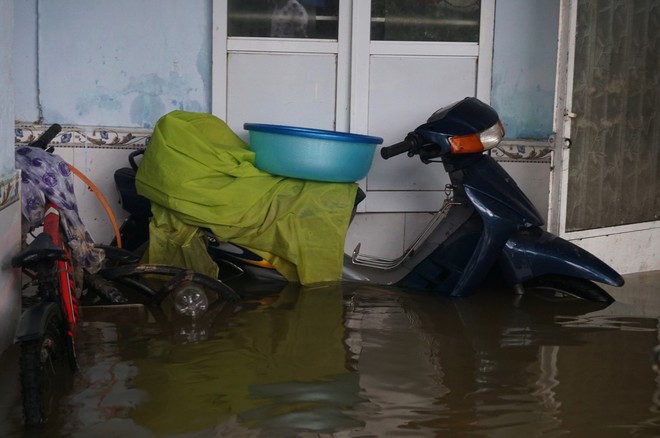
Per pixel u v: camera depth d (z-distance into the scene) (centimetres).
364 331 377
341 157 443
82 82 506
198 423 267
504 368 329
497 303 433
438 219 458
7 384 303
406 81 531
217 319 392
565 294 456
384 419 274
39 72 501
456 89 538
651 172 546
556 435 263
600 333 380
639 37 529
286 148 441
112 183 512
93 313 397
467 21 534
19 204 361
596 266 428
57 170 382
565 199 494
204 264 443
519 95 541
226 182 441
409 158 534
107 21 504
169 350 343
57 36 500
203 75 518
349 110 528
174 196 437
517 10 535
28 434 257
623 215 535
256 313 403
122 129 509
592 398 296
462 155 439
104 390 295
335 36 524
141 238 492
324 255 454
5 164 348
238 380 308
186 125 442
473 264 436
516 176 539
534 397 297
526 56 539
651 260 545
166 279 449
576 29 494
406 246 540
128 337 361
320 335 369
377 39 527
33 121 505
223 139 463
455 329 383
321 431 263
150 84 512
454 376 318
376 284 464
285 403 286
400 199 536
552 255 431
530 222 435
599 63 510
